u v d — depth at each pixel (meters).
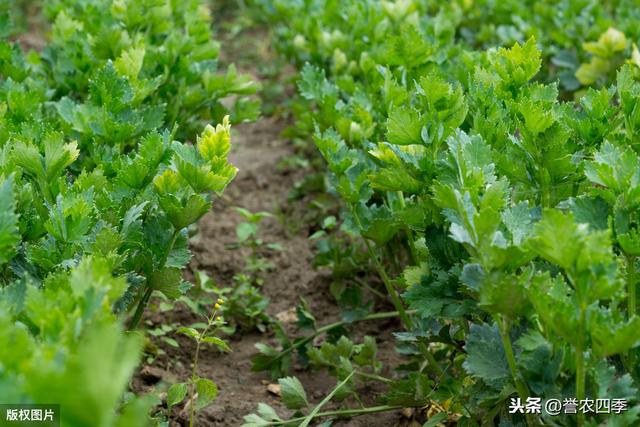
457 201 2.39
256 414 3.68
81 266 2.23
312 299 4.68
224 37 8.74
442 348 3.57
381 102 4.02
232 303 4.32
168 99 4.29
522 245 2.39
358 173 3.54
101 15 4.67
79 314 2.03
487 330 2.56
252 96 7.01
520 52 3.30
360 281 4.46
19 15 8.26
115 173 3.22
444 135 2.95
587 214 2.53
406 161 2.90
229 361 4.14
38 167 2.85
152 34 4.70
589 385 2.38
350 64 4.80
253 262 4.95
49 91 4.09
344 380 3.47
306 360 4.02
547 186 2.88
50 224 2.64
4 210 2.32
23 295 2.31
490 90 3.14
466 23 6.07
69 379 1.62
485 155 2.73
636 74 3.90
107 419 1.67
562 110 3.12
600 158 2.59
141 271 3.02
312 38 5.48
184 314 4.34
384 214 3.51
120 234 2.73
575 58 5.29
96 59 4.20
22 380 1.82
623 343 2.20
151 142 2.97
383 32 4.82
